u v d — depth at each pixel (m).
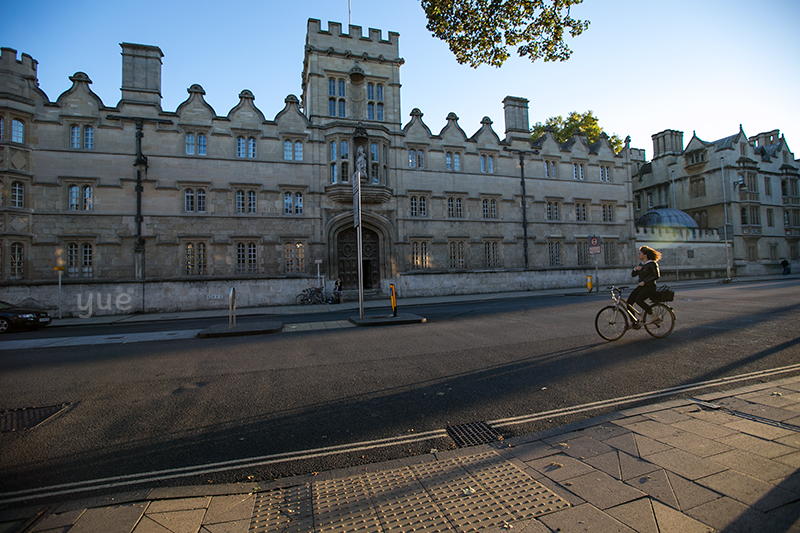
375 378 6.49
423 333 10.73
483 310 16.34
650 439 3.66
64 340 11.59
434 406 5.16
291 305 23.25
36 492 3.28
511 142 31.42
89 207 21.95
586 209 33.50
